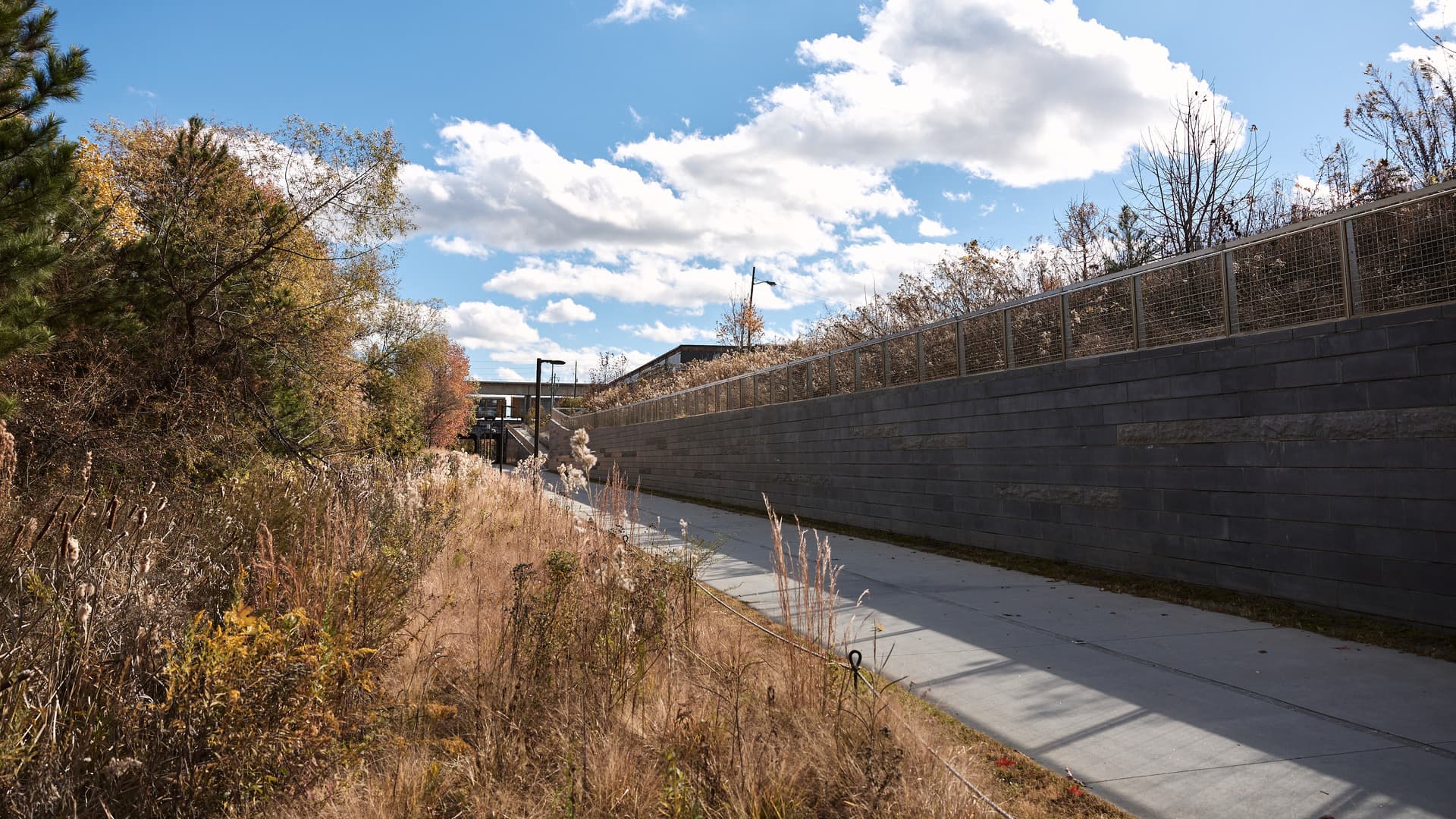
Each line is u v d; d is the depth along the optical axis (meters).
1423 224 6.73
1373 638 6.46
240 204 10.96
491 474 18.22
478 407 77.62
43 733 3.20
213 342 10.73
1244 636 6.71
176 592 4.48
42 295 7.91
